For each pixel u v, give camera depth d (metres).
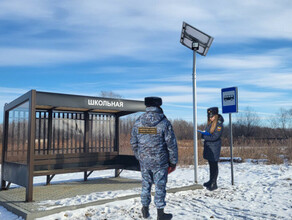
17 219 4.85
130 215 5.00
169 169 4.48
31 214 4.74
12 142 6.93
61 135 8.43
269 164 13.69
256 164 13.72
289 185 8.20
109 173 11.44
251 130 35.75
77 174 11.47
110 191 6.69
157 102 4.44
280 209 5.55
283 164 13.56
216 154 7.37
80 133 8.82
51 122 8.23
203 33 7.66
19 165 6.30
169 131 4.31
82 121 8.88
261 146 17.83
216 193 7.02
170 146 4.30
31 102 5.88
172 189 6.79
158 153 4.30
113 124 9.55
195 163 7.87
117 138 9.52
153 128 4.32
